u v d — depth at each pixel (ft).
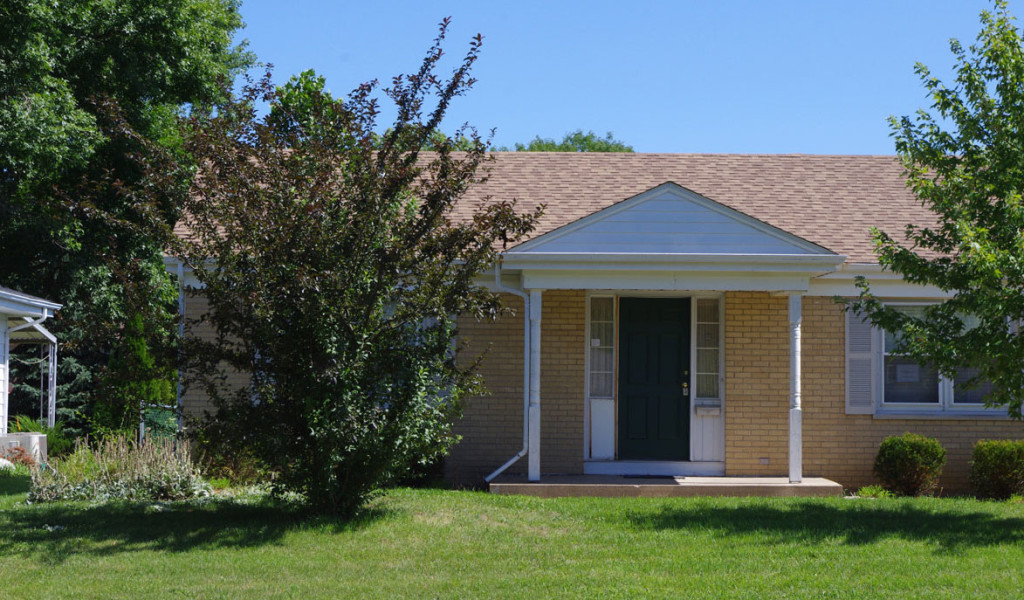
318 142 34.12
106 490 41.29
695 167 59.72
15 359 83.71
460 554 30.83
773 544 32.37
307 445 33.83
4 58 60.95
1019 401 36.22
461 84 34.32
